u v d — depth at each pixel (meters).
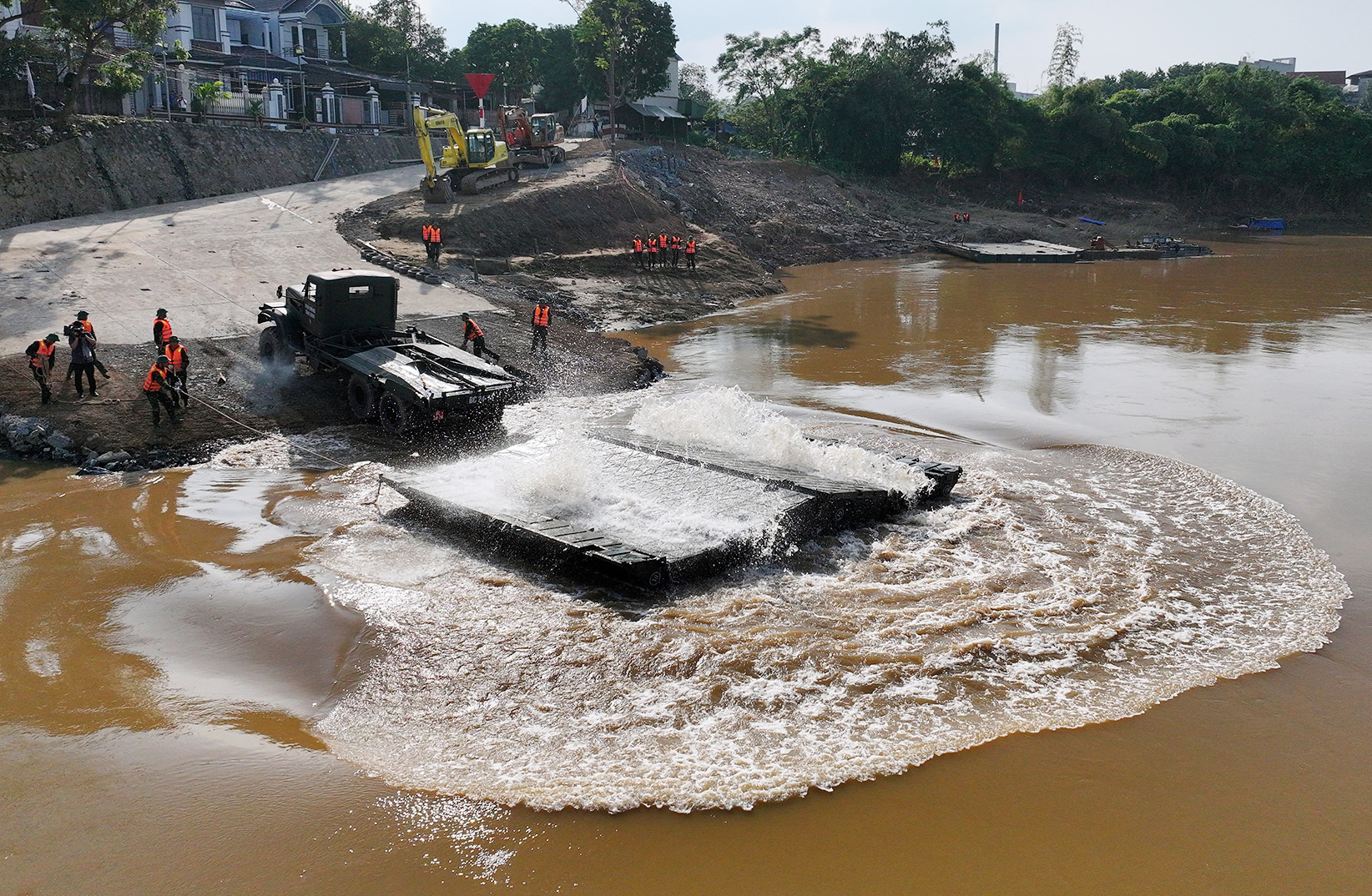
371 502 13.48
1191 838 6.79
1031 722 8.19
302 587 10.55
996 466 15.68
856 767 7.51
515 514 11.70
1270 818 7.02
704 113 90.12
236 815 6.91
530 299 28.20
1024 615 10.12
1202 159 74.50
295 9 55.03
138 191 33.22
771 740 7.82
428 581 10.76
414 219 32.50
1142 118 81.12
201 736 7.88
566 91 71.00
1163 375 22.75
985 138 69.44
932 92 69.00
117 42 40.69
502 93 69.44
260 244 28.34
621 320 29.27
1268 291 38.62
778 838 6.70
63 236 26.92
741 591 10.52
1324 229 73.50
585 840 6.66
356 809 6.98
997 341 27.27
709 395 17.52
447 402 15.62
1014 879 6.35
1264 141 78.19
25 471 14.76
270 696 8.48
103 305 21.34
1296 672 9.12
